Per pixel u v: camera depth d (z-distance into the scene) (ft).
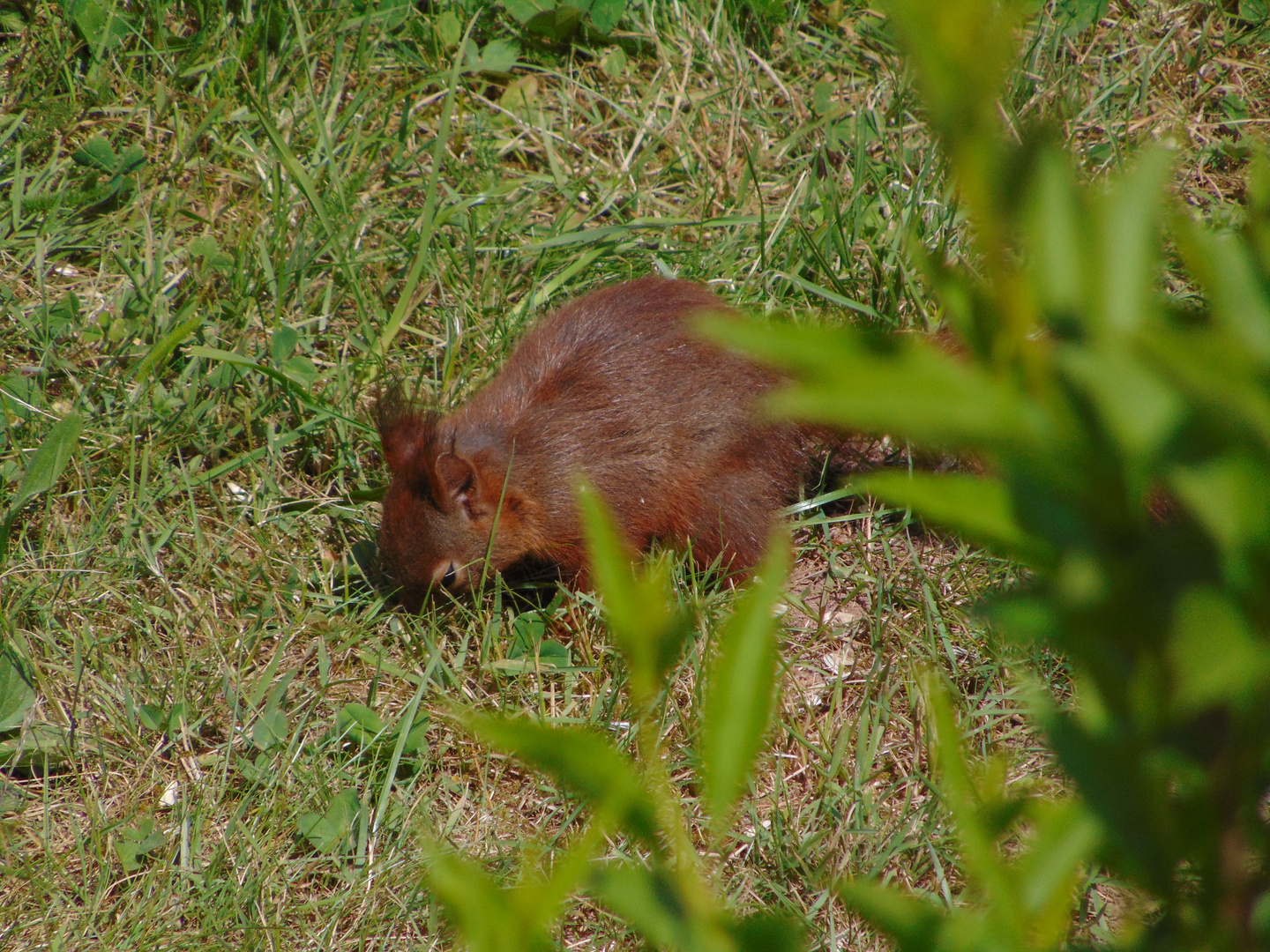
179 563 29.22
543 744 5.41
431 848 6.22
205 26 40.88
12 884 22.82
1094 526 4.59
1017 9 3.94
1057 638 5.11
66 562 28.25
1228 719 5.06
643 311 32.09
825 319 33.04
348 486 31.83
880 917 6.14
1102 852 6.17
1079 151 38.52
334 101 39.42
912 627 27.58
